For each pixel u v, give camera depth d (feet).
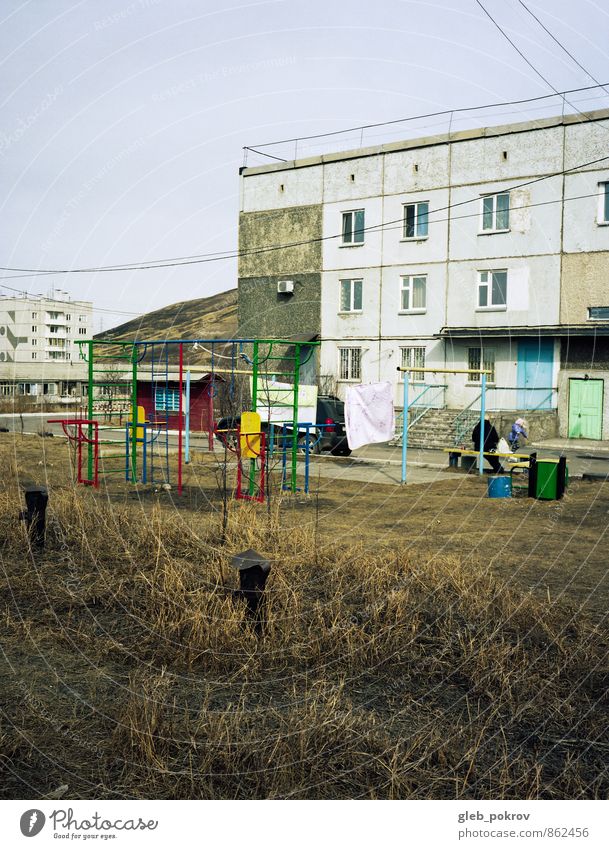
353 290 104.58
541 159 87.97
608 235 83.97
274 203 111.04
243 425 42.16
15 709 14.89
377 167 101.35
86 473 55.11
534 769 13.03
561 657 17.72
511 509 41.11
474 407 92.99
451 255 95.45
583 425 86.22
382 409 49.75
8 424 113.60
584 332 83.10
